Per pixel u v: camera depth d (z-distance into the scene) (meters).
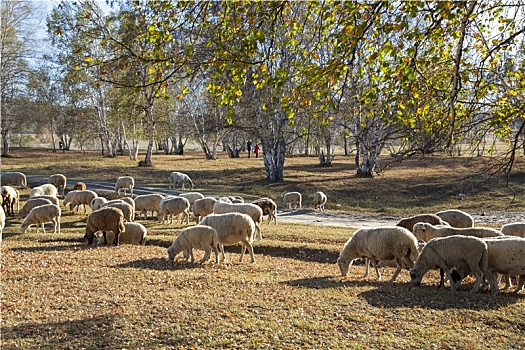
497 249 11.42
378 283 12.66
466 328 9.37
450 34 8.45
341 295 11.28
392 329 9.27
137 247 17.09
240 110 44.59
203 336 8.85
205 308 10.26
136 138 55.97
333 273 14.20
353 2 7.74
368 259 13.88
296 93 8.59
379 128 31.33
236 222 14.99
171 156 68.06
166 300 10.77
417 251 12.72
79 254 15.43
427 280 13.14
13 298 10.80
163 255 15.70
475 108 8.89
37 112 57.34
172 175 38.81
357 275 13.89
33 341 8.57
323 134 41.19
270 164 43.84
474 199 32.75
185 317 9.73
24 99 56.75
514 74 9.14
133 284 11.98
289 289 11.80
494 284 11.56
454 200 33.06
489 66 9.20
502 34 9.05
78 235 19.61
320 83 8.36
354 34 7.67
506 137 9.74
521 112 8.09
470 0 7.40
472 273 12.02
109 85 52.00
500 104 9.00
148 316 9.78
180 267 14.00
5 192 25.27
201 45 9.55
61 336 8.80
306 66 9.07
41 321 9.48
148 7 9.59
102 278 12.46
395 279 13.04
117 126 61.28
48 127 72.50
